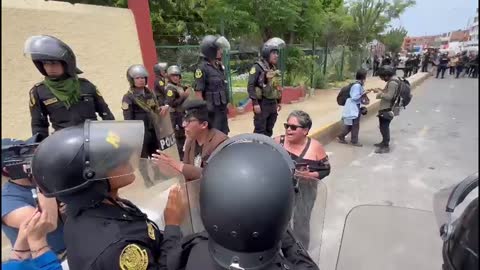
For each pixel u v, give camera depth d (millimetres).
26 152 1624
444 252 891
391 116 6312
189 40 13586
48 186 1267
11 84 3900
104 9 5137
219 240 1062
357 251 1513
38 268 1439
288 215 1088
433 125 8336
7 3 3980
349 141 7289
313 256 1727
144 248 1295
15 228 1564
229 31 12945
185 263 1320
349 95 6949
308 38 14945
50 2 4500
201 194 1119
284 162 1174
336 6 19812
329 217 3664
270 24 12742
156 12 12305
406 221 1640
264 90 5637
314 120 8281
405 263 1429
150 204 1784
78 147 1241
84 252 1233
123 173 1318
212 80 5227
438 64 21688
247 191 1017
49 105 3082
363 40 22438
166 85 5629
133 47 5398
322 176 2771
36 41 2932
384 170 5488
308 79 14125
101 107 3436
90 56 4766
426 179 5059
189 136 2650
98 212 1312
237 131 7461
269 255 1084
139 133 1371
